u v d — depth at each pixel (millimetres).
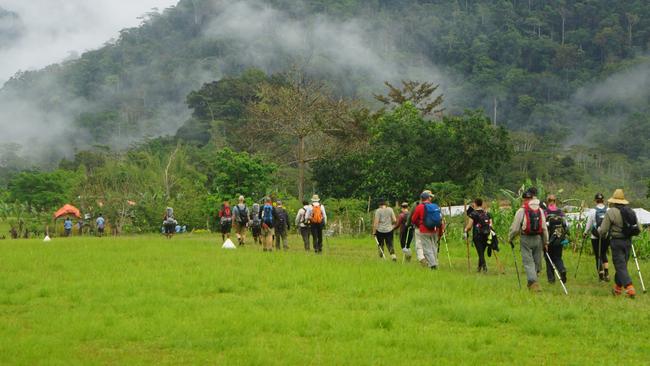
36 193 97875
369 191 73562
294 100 78500
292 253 26859
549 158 139625
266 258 24062
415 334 12047
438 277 18984
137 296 16109
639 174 163375
